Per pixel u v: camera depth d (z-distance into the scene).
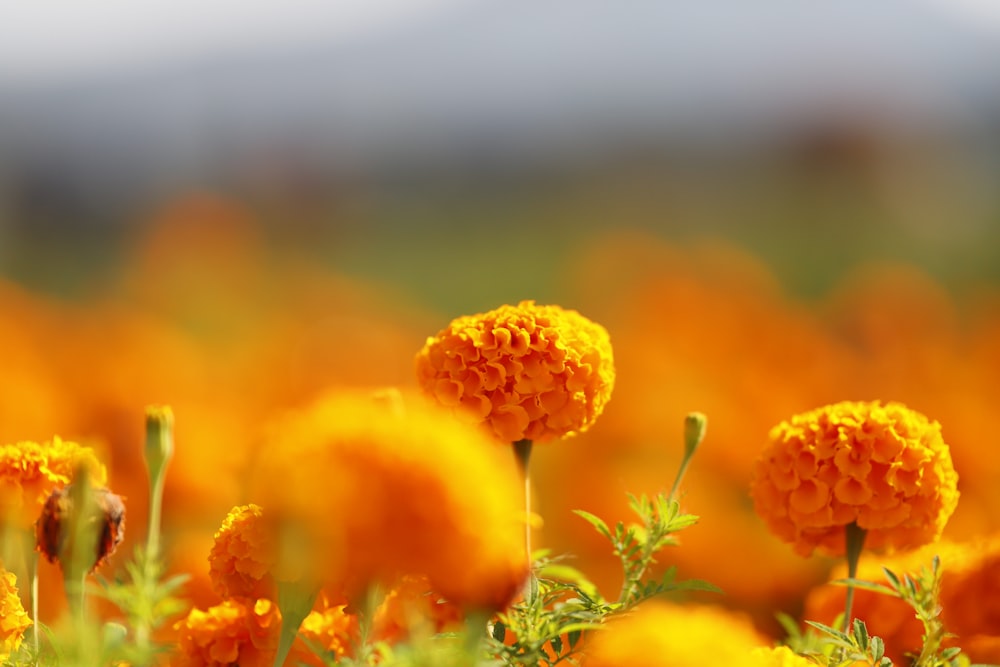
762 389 5.50
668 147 36.91
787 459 1.40
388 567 0.89
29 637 1.22
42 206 24.66
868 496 1.34
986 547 1.44
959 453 3.87
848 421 1.38
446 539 0.87
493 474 0.90
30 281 17.31
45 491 1.22
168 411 1.44
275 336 7.64
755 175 23.92
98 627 1.17
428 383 1.34
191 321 11.30
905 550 1.42
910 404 5.42
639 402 5.20
